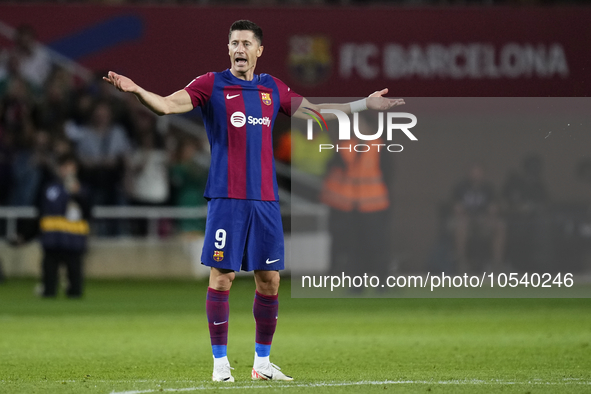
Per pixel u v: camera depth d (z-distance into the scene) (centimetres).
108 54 6450
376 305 4766
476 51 6481
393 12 6450
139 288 5856
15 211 6397
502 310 4466
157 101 1948
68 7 6450
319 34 6406
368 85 6450
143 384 1958
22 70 6456
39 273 6397
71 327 3647
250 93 2045
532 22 6475
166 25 6431
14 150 6462
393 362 2556
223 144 2023
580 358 2647
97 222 6512
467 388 1930
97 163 6488
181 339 3225
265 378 2075
